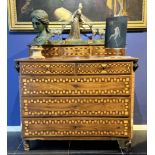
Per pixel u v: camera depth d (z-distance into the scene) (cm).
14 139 293
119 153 249
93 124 244
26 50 307
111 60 237
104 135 245
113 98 241
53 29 292
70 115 245
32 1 294
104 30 287
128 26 295
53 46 281
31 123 247
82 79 241
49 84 243
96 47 281
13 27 298
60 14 294
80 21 285
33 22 265
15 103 313
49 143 279
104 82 240
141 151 253
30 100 245
